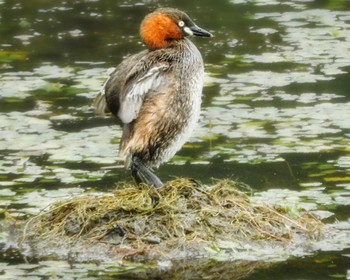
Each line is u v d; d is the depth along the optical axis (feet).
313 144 69.77
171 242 55.06
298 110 75.72
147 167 60.03
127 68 60.08
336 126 72.74
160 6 98.73
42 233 56.90
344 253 54.85
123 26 93.91
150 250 54.60
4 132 72.95
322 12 96.94
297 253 54.90
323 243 56.08
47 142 71.26
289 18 95.61
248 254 54.60
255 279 52.01
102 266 53.57
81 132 73.10
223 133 72.28
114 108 59.93
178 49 60.34
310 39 90.43
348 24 93.76
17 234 57.26
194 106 60.13
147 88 58.75
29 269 53.36
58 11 97.96
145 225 55.88
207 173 65.98
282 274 52.44
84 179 64.85
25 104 78.18
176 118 59.31
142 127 59.06
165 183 59.82
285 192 62.64
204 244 55.01
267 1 100.48
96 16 96.53
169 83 59.06
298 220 57.88
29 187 63.72
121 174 65.72
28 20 95.86
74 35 92.32
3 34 92.84
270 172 65.82
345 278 51.75
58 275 52.49
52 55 88.28
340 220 58.75
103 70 84.58
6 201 61.46
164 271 53.06
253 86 80.64
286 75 82.74
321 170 65.82
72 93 80.02
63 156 68.74
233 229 56.18
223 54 87.97
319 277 51.90
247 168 66.54
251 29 93.35
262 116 74.84
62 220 57.31
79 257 54.70
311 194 62.28
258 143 70.38
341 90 79.51
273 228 56.70
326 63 85.10
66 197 61.77
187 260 53.98
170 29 60.70
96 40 91.09
